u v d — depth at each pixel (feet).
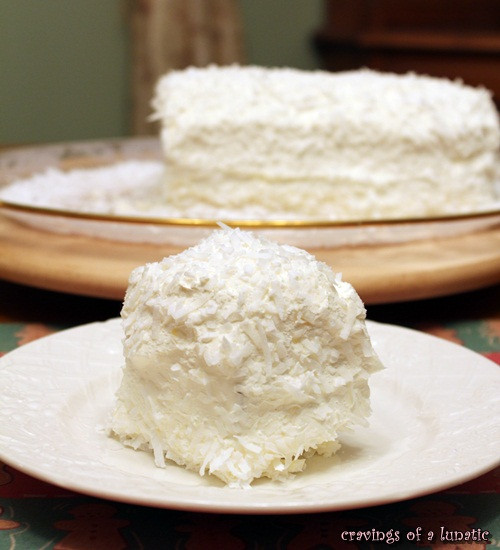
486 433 1.08
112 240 1.85
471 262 1.75
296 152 2.09
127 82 3.95
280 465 1.03
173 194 2.15
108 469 1.00
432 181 2.12
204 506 0.90
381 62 4.12
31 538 1.01
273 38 4.31
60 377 1.23
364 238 1.83
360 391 1.09
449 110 2.13
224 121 2.09
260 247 1.10
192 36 3.72
